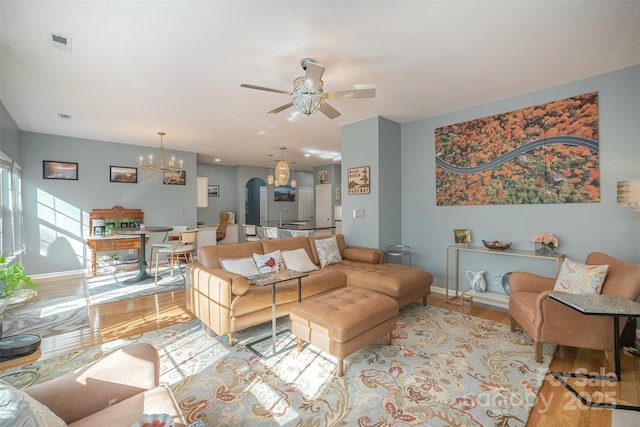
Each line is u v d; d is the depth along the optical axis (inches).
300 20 80.6
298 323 95.8
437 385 80.4
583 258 121.8
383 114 165.5
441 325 120.7
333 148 260.1
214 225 335.6
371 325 90.8
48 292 167.6
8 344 69.1
